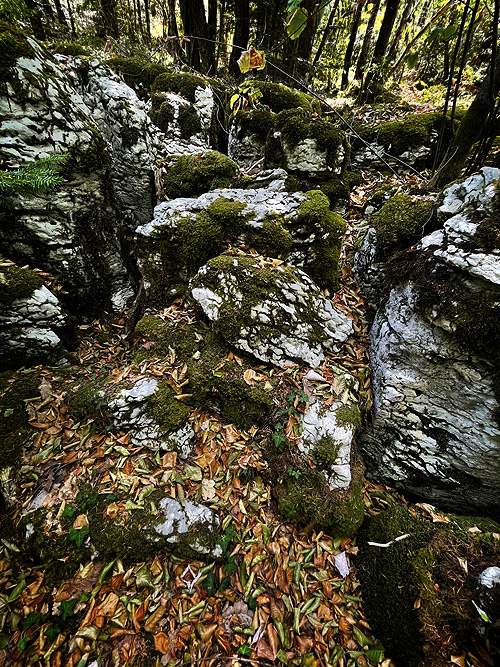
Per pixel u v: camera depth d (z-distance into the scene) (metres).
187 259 4.19
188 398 3.47
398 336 3.19
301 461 3.10
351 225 5.33
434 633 2.32
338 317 3.84
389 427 3.39
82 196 4.05
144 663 2.25
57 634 2.29
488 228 2.63
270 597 2.63
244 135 6.33
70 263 4.17
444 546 2.69
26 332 3.69
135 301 4.82
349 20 10.81
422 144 6.21
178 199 4.47
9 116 3.16
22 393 3.45
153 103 6.23
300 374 3.53
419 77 10.11
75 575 2.52
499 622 2.12
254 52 2.50
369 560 2.84
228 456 3.26
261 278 3.59
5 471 2.94
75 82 4.53
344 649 2.47
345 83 11.52
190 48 9.57
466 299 2.66
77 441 3.20
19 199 3.46
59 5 8.97
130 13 11.05
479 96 3.98
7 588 2.47
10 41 3.09
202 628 2.41
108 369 3.98
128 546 2.65
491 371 2.70
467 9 3.32
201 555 2.70
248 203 4.21
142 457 3.14
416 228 3.67
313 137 5.15
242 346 3.57
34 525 2.67
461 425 3.00
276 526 2.98
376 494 3.53
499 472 2.96
